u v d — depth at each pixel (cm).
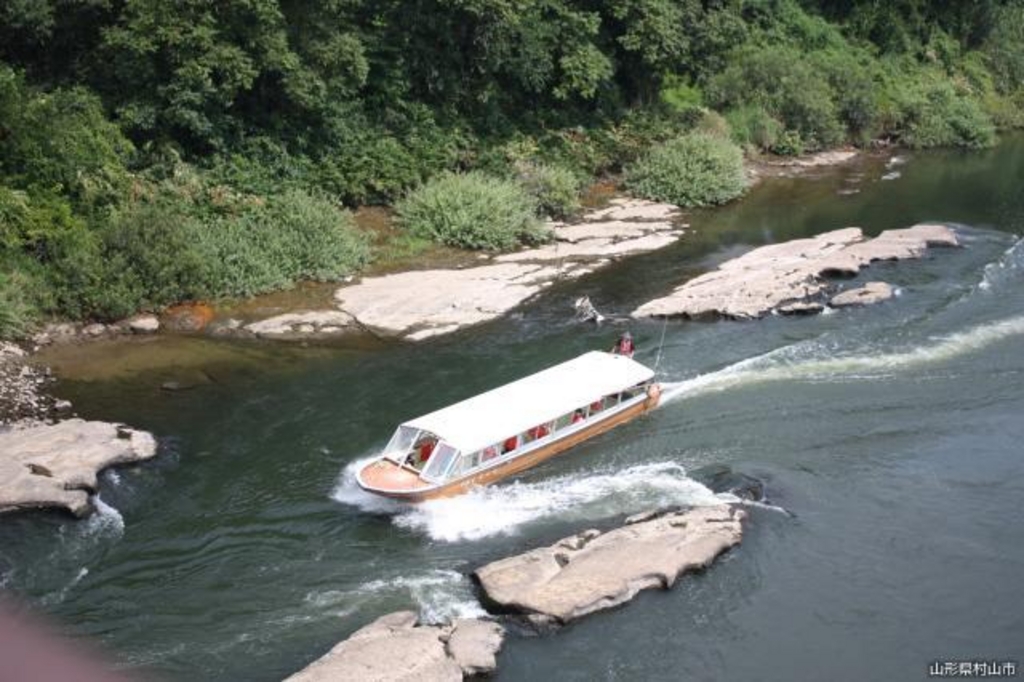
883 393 2984
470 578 2169
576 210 4853
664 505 2438
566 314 3625
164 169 3850
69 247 3369
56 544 2283
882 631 2030
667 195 5112
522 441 2594
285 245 3778
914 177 5903
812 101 6347
